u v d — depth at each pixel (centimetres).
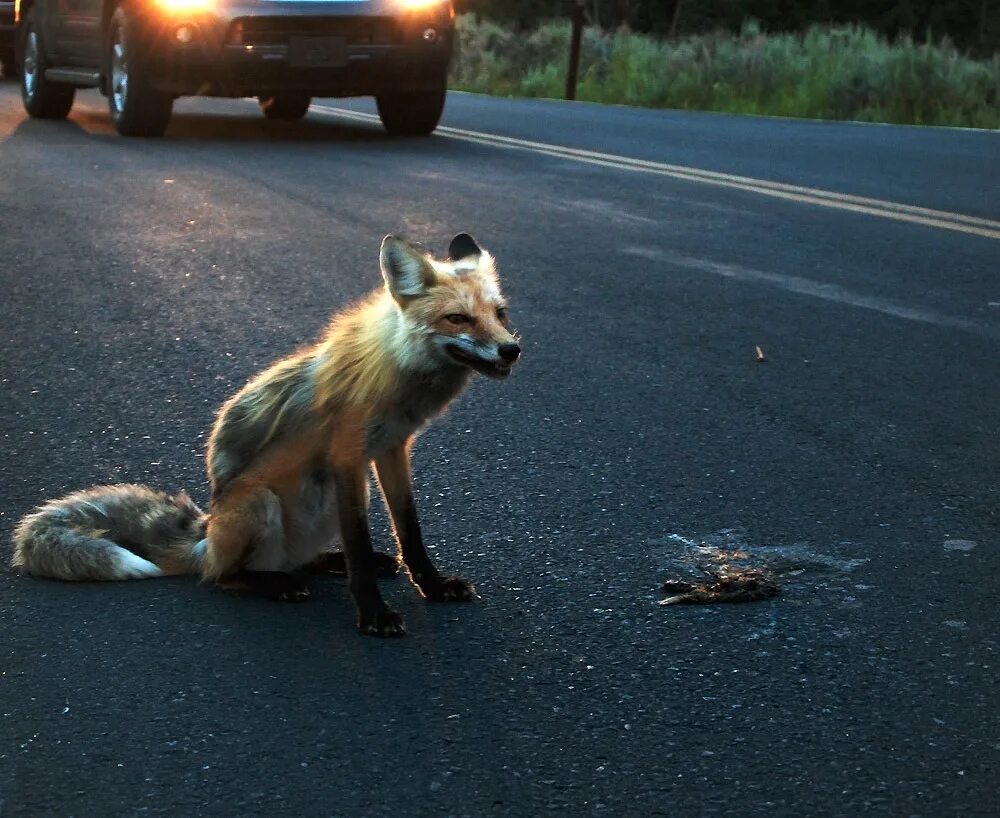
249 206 1062
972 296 804
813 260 901
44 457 525
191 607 400
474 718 333
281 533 408
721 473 514
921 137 1609
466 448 540
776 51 2295
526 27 3809
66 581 417
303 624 390
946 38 2244
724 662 363
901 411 589
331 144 1474
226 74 1391
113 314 736
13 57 2456
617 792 300
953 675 355
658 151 1448
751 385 626
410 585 421
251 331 704
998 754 316
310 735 324
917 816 291
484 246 925
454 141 1520
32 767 310
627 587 414
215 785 302
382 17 1406
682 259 898
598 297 790
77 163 1272
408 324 389
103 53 1506
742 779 305
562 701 342
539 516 472
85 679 352
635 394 611
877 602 402
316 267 852
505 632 384
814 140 1563
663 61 2323
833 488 499
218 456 419
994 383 631
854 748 318
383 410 389
